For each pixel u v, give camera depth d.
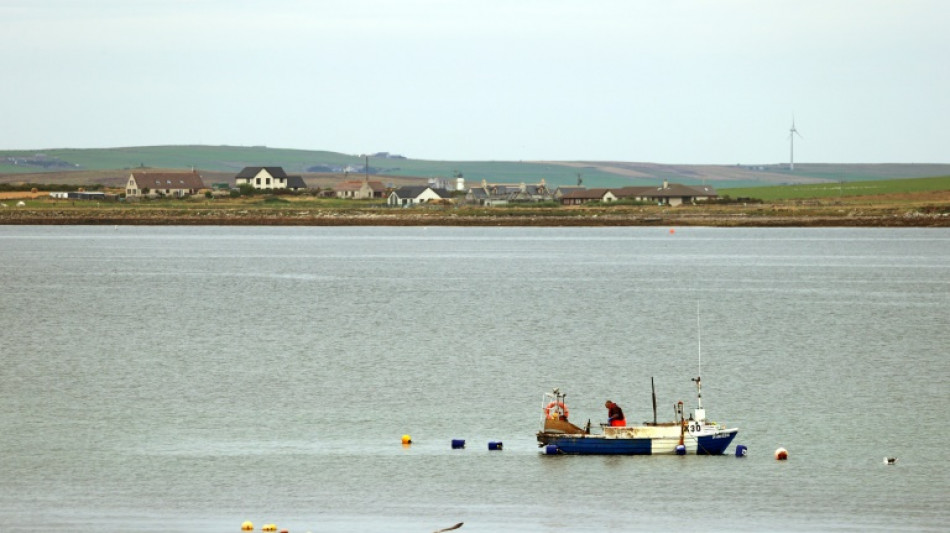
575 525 197.62
